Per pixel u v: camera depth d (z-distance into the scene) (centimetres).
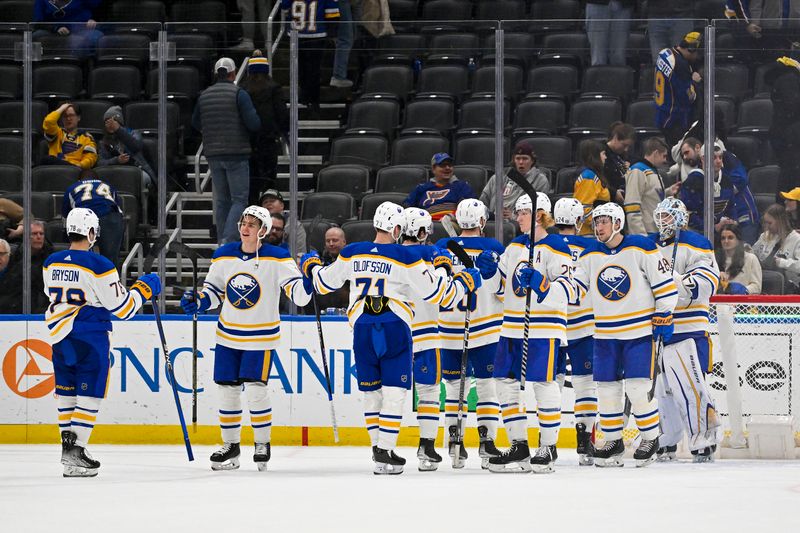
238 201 2859
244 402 2809
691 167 2719
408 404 2773
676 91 2733
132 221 2889
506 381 2219
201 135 2878
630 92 2852
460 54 2967
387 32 3017
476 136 2908
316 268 2228
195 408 2364
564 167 2859
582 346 2364
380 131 3019
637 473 2166
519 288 2233
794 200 2681
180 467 2320
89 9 3609
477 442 2770
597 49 2869
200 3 3653
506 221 2814
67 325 2138
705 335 2434
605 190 2758
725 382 2580
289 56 2852
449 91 3005
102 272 2142
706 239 2464
